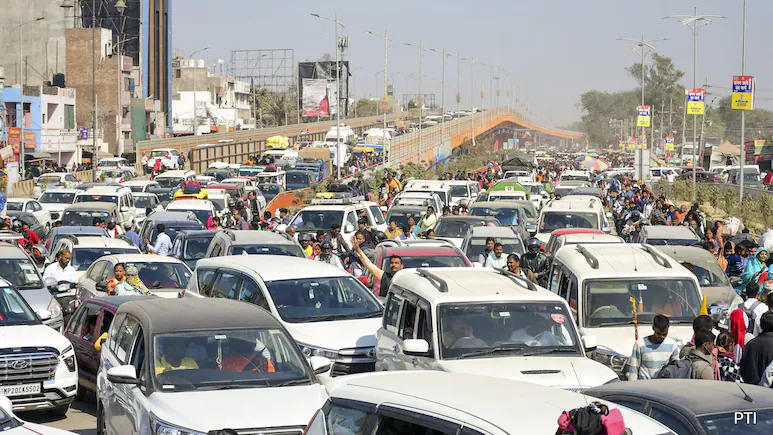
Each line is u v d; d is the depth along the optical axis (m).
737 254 20.52
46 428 9.11
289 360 10.12
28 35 117.94
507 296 11.20
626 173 81.38
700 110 59.19
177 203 35.16
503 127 190.50
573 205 29.89
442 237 27.91
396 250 18.47
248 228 28.69
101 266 19.47
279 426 8.87
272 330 10.40
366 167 90.00
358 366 13.06
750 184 71.00
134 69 124.75
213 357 9.91
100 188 40.03
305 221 27.83
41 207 43.41
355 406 6.73
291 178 63.81
